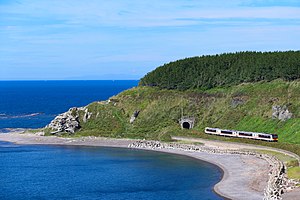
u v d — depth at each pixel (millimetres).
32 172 137625
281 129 168750
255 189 105875
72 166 147375
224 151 159250
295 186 100312
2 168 144750
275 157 136625
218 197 102688
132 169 139875
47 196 107875
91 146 191625
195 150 167625
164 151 172500
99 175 132000
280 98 184000
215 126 193750
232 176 122125
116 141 198500
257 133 166250
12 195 109375
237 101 198125
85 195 108250
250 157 146375
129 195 107375
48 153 175625
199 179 122500
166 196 105562
